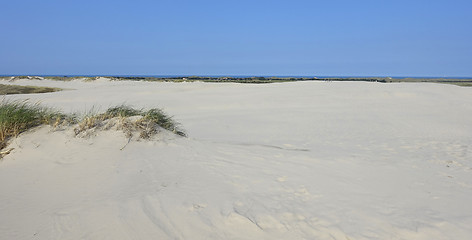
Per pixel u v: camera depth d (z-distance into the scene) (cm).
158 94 2675
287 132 1091
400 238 318
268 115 1590
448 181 495
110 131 653
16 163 541
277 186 452
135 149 607
